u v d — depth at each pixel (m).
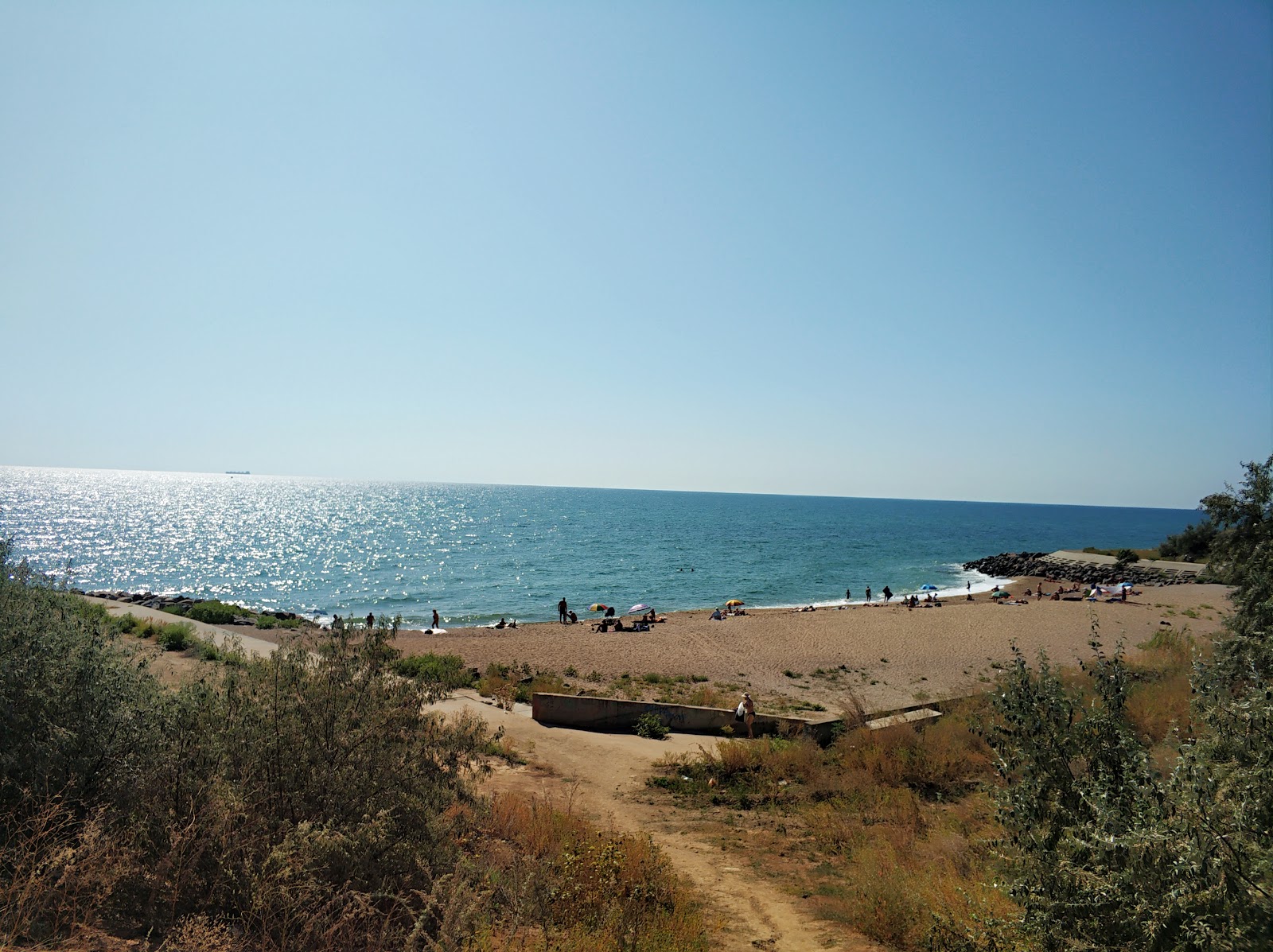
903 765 11.91
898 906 6.48
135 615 24.17
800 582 73.00
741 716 16.55
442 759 6.29
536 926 5.51
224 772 4.98
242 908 4.36
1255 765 3.82
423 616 50.91
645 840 8.18
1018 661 5.09
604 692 22.80
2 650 4.91
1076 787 4.30
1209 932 3.28
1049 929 4.00
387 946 4.54
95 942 3.76
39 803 4.37
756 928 6.52
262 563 81.75
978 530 180.12
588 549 103.31
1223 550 9.66
